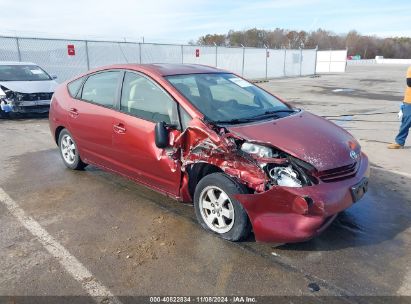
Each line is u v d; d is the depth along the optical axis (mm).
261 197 3197
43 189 4973
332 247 3504
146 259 3324
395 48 97625
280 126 3725
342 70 41250
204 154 3531
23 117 10789
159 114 4039
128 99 4426
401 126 7035
